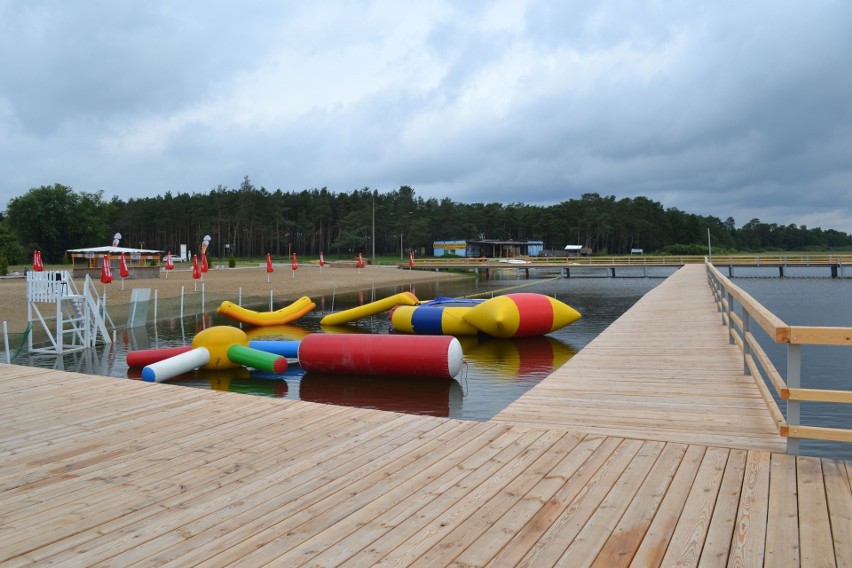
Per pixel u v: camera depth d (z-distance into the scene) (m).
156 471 4.26
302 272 50.50
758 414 5.39
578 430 5.00
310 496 3.72
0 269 43.56
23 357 13.02
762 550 2.88
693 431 4.92
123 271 27.88
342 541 3.11
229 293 29.64
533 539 3.06
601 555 2.88
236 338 11.29
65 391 6.95
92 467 4.38
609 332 10.97
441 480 3.91
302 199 105.81
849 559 2.78
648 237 119.25
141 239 105.31
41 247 84.38
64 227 85.12
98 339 15.84
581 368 7.73
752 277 47.47
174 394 6.71
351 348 10.53
